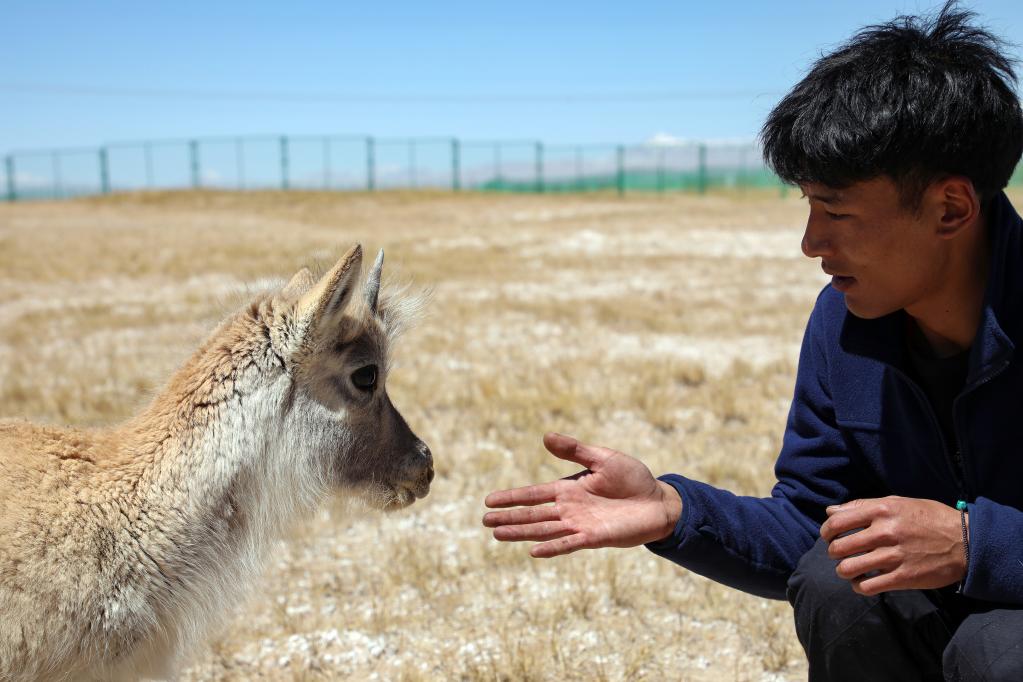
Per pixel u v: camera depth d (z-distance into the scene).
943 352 2.73
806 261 25.03
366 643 4.77
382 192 56.91
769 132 2.57
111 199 52.28
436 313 15.73
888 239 2.43
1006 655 2.45
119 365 11.32
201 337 3.99
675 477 3.06
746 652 4.63
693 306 16.86
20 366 11.17
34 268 22.55
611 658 4.56
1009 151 2.38
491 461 7.54
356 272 3.62
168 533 3.37
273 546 3.84
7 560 3.06
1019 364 2.51
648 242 30.72
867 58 2.36
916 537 2.32
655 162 82.88
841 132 2.31
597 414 9.16
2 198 69.62
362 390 3.88
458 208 46.59
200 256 25.20
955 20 2.39
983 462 2.63
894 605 2.78
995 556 2.30
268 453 3.63
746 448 7.98
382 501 4.11
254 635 4.84
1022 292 2.51
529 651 4.52
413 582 5.46
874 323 2.75
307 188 65.06
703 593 5.32
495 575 5.58
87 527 3.24
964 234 2.50
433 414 9.19
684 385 10.70
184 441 3.47
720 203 52.50
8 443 3.33
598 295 18.58
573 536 2.81
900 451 2.90
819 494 3.17
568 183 74.94
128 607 3.29
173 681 3.58
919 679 2.85
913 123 2.26
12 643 3.08
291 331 3.62
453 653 4.65
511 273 22.25
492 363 11.80
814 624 2.89
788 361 11.57
